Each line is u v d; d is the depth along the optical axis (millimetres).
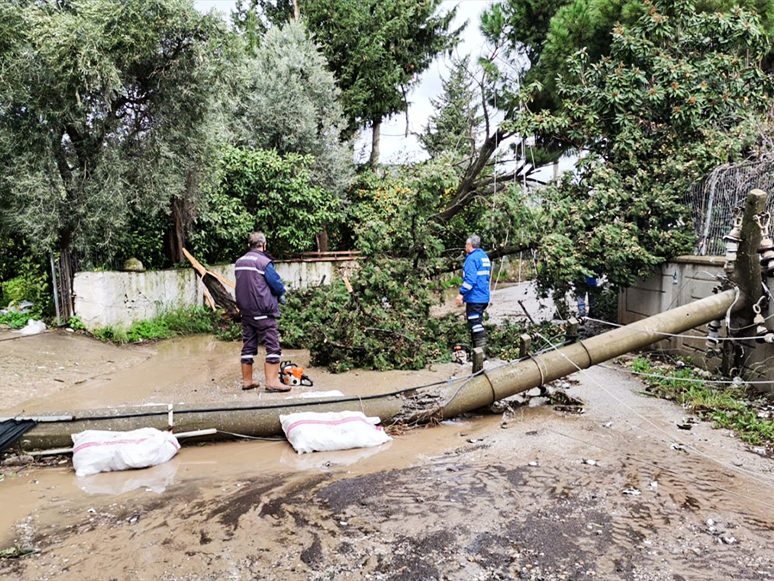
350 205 20359
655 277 9430
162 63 9703
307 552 3332
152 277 11359
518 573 3109
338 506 3918
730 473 4488
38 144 9000
